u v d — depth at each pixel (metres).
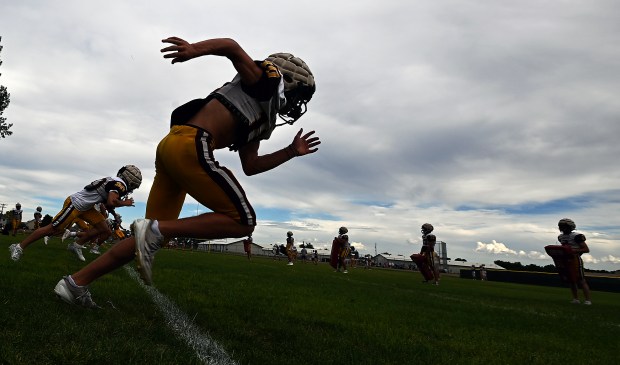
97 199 6.98
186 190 2.63
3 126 31.16
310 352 2.60
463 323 4.84
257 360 2.29
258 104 2.71
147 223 2.42
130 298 3.75
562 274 10.27
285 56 2.88
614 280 30.83
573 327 5.42
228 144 2.81
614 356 3.67
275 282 7.59
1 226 35.12
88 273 2.76
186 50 2.34
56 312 2.62
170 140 2.58
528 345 3.82
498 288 16.67
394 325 4.12
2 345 1.87
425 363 2.72
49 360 1.81
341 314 4.40
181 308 3.54
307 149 3.28
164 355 2.10
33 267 5.42
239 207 2.54
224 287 5.65
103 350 2.01
